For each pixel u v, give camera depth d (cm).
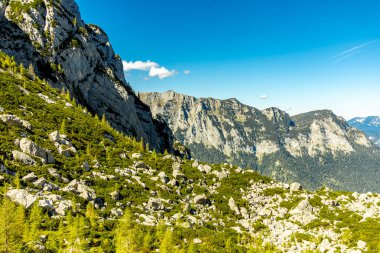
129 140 15275
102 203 7906
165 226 7375
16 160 7844
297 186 10712
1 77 13812
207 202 9712
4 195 6172
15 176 7200
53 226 5906
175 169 11750
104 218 7119
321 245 6619
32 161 8131
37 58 17725
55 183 7731
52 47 18712
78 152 10538
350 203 8981
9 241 4953
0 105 11188
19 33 17988
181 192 10169
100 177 9256
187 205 8888
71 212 6581
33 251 4950
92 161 10081
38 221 5741
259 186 11112
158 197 9325
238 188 10881
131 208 8100
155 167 11788
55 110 13325
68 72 18988
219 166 12688
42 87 15650
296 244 6919
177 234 7100
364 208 8331
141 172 10944
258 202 10012
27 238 5319
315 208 8788
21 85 14225
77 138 11650
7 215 5034
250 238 7750
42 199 6519
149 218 7756
